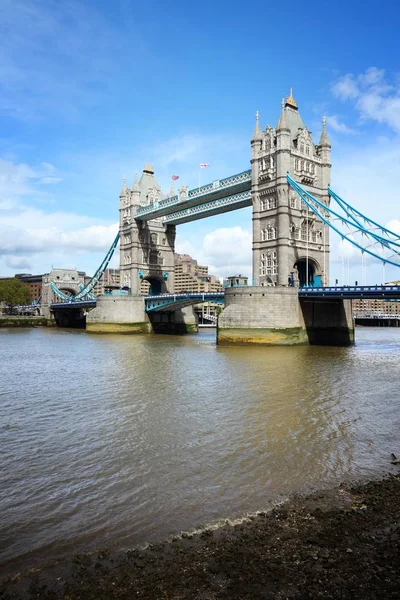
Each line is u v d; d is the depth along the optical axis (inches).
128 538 539.8
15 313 7066.9
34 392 1344.7
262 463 769.6
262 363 1934.1
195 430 952.3
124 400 1225.4
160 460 786.2
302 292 2817.4
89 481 701.9
